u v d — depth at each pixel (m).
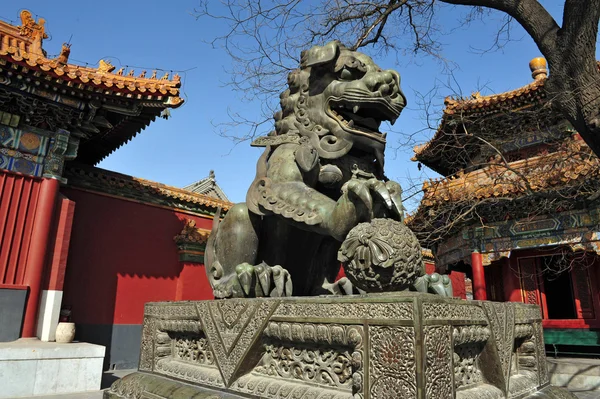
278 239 2.84
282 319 2.04
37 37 10.51
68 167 11.32
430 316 1.58
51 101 9.49
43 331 9.05
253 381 2.15
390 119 2.73
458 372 1.90
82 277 11.20
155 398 2.59
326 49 2.71
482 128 12.24
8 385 7.35
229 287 2.62
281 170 2.66
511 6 6.83
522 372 2.54
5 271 8.80
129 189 12.59
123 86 9.73
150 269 12.62
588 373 9.58
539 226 12.04
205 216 14.38
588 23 6.07
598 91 6.21
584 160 9.38
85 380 8.16
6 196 9.08
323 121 2.73
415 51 9.34
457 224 13.27
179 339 2.97
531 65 14.58
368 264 1.89
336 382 1.84
